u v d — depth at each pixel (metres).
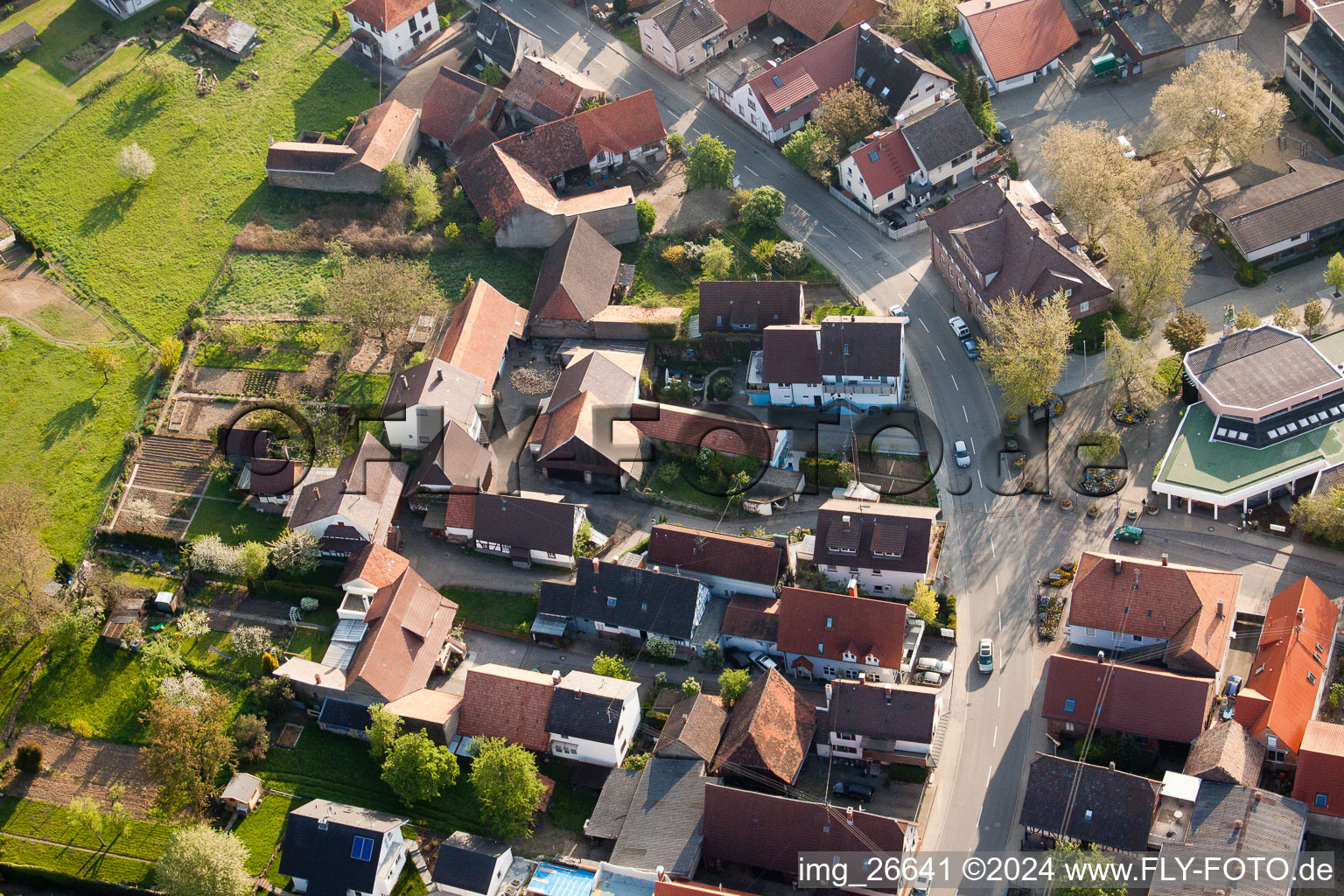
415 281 150.88
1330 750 104.44
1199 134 152.25
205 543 130.75
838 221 159.50
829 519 126.12
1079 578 119.75
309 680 120.81
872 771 114.62
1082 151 148.50
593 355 142.25
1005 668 120.50
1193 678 110.81
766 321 146.00
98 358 145.75
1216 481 127.56
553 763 117.38
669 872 106.50
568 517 130.50
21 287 156.38
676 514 135.38
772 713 113.62
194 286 157.12
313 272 157.75
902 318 145.88
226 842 108.81
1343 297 142.38
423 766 111.94
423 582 128.38
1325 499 122.25
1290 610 115.44
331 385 146.75
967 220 147.50
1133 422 136.12
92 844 115.94
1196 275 148.00
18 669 126.81
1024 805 106.81
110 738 122.69
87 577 132.50
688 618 123.50
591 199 158.75
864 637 118.50
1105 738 112.00
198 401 145.88
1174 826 103.44
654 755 114.62
